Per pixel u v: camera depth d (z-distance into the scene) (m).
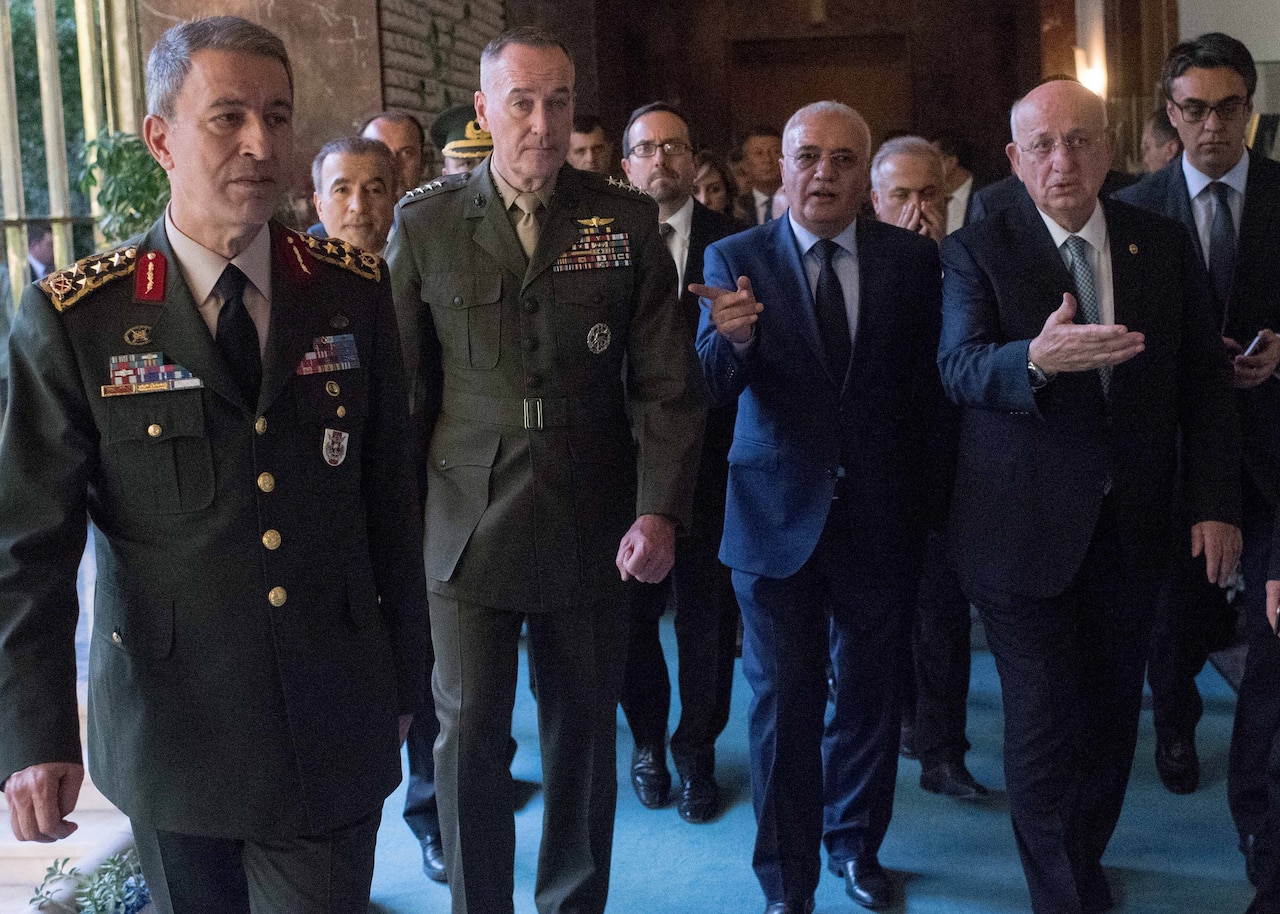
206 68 1.83
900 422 3.14
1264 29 7.26
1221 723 4.33
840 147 3.03
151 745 1.92
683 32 12.07
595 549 2.74
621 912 3.24
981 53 11.79
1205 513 2.96
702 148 5.32
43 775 1.78
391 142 4.62
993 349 2.81
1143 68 8.18
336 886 1.99
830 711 4.64
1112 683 3.07
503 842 2.77
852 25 11.90
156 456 1.88
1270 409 3.37
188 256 1.92
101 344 1.87
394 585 2.12
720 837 3.65
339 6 6.76
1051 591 2.87
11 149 6.55
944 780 3.87
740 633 5.64
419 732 3.47
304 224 6.76
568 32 10.11
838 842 3.31
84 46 6.58
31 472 1.84
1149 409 2.92
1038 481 2.89
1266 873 2.65
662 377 2.73
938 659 3.84
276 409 1.93
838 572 3.11
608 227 2.75
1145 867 3.40
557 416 2.71
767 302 3.09
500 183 2.76
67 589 1.86
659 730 3.89
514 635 2.79
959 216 6.91
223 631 1.91
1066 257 2.94
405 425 2.12
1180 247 2.98
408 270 2.78
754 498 3.11
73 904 3.04
